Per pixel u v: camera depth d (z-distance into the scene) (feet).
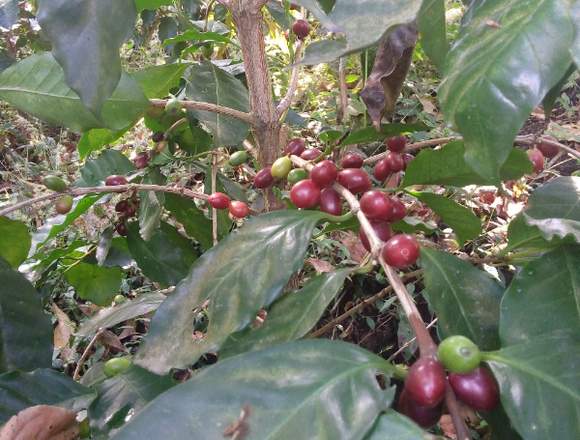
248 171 5.76
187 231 5.71
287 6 4.93
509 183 7.48
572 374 2.13
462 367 2.09
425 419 2.35
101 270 6.08
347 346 2.31
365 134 4.20
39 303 3.97
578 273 2.62
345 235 7.72
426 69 11.05
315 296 2.89
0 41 9.00
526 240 3.38
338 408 2.03
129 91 3.78
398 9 2.00
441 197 3.74
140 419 2.02
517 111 2.07
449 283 2.92
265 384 2.13
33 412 2.86
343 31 2.02
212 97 4.98
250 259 2.96
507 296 2.58
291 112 6.58
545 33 2.06
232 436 1.97
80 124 3.81
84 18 2.39
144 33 9.78
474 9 2.56
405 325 6.66
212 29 6.66
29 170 11.25
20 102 3.78
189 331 2.93
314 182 3.41
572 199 3.76
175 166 7.95
